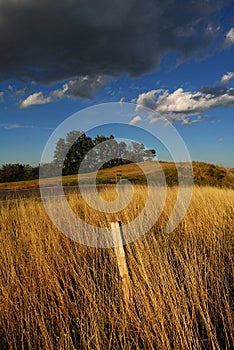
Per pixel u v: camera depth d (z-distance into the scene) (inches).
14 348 112.2
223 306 128.6
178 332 100.4
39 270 149.6
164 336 100.0
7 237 197.3
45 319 124.0
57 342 107.7
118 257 123.3
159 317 105.7
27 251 179.2
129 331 108.4
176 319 103.1
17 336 116.5
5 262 158.4
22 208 273.1
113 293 132.9
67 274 152.9
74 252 185.3
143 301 112.5
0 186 834.2
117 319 114.3
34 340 110.0
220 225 235.6
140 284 120.1
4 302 127.2
